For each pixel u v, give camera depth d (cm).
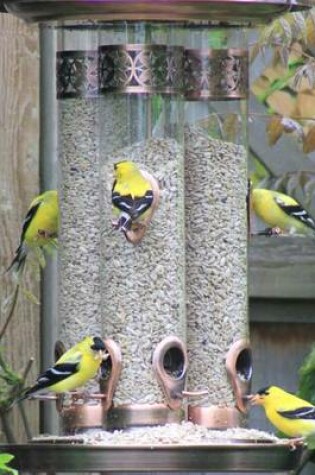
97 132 1193
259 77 1338
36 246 1237
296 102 1334
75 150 1197
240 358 1191
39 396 1170
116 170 1158
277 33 1277
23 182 1323
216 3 1136
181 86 1176
